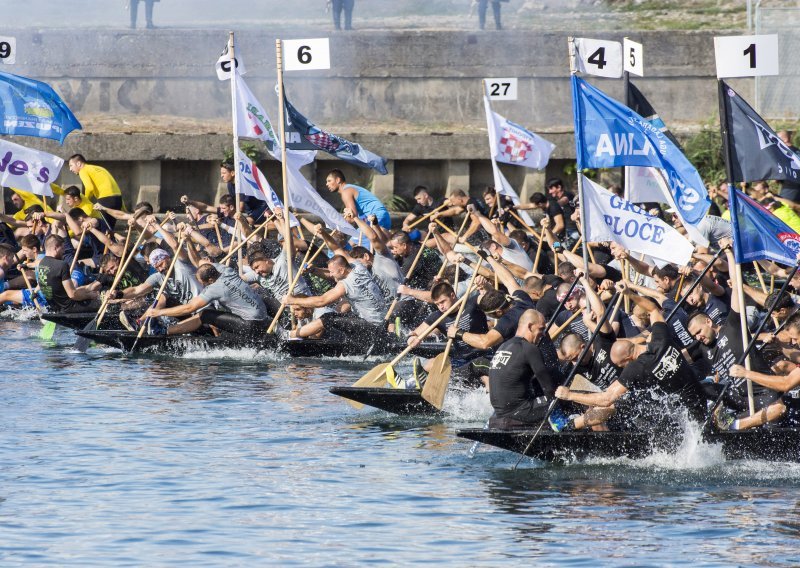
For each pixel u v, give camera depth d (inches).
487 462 1520.7
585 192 1776.6
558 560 1152.2
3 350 2340.1
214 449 1568.7
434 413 1803.6
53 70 3366.1
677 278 2121.1
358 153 2615.7
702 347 1743.4
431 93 3518.7
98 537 1211.2
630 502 1344.7
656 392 1499.8
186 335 2330.2
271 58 3437.5
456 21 3841.0
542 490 1395.2
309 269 2532.0
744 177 1594.5
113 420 1720.0
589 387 1574.8
